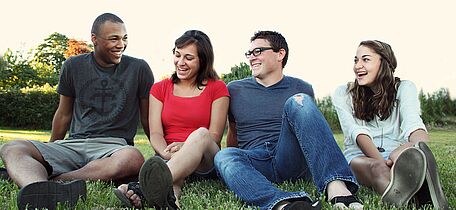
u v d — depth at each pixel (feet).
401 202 8.04
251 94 11.22
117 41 11.32
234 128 11.85
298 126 8.70
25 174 8.73
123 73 11.72
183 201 8.75
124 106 11.61
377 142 10.80
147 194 7.63
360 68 10.76
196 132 9.32
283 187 9.76
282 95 11.10
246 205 8.25
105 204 8.57
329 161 8.29
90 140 11.07
